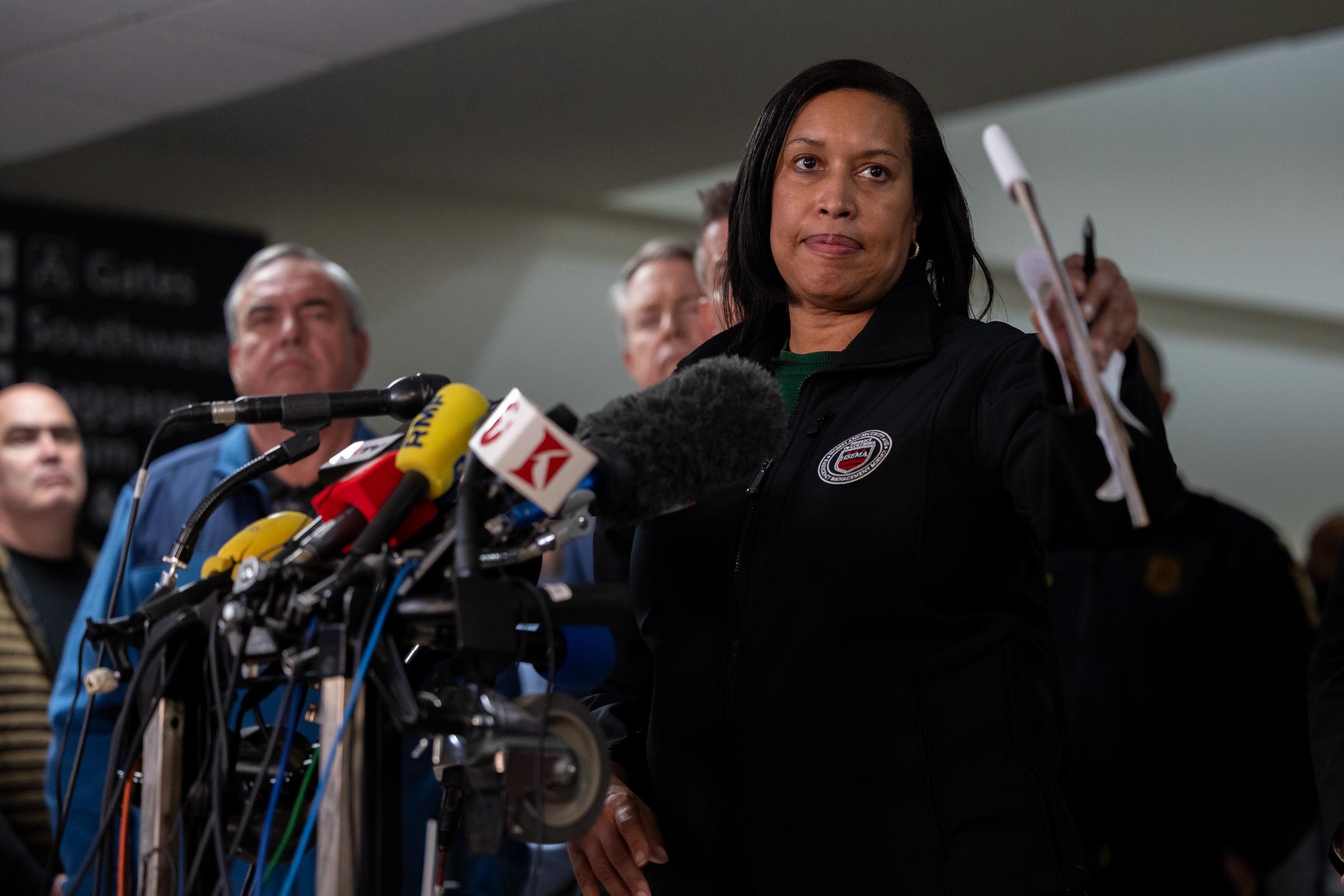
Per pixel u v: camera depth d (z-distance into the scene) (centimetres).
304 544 144
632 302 367
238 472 160
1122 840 306
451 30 466
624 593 139
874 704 170
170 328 634
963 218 193
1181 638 313
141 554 305
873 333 184
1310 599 332
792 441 182
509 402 134
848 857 168
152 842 146
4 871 334
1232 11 497
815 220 186
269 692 158
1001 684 170
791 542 175
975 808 165
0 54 473
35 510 418
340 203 689
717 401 150
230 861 135
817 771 171
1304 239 947
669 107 594
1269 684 315
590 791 139
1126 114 890
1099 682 313
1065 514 142
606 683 205
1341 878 206
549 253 746
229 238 650
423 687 179
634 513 145
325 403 159
